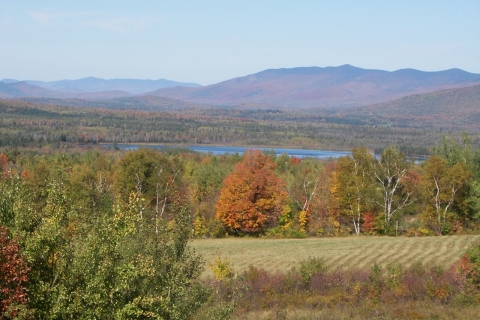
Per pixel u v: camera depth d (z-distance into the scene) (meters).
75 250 15.98
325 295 35.38
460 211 65.50
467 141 74.88
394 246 52.88
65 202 17.88
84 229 16.84
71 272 15.60
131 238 18.03
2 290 13.84
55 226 15.85
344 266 43.06
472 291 34.62
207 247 55.28
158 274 18.30
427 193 65.75
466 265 35.41
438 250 49.56
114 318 15.80
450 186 64.19
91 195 33.41
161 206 60.84
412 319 31.30
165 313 17.83
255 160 67.06
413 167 81.62
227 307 21.50
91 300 15.28
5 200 16.20
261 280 36.66
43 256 15.36
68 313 15.29
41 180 32.06
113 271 15.96
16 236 15.12
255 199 65.56
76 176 53.00
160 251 18.78
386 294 35.09
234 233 67.19
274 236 65.62
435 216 64.81
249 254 50.06
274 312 32.25
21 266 14.30
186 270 19.77
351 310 32.84
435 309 32.81
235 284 34.06
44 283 15.19
